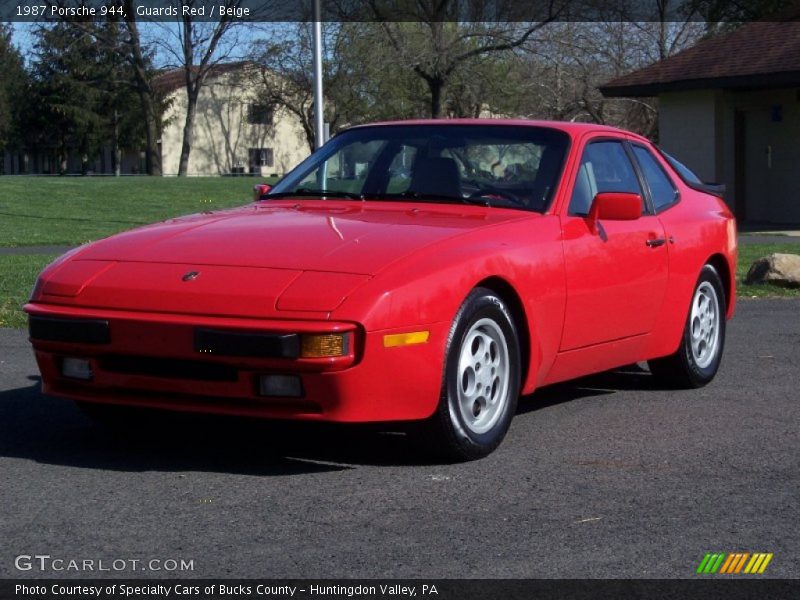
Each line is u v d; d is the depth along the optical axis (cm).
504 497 440
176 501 429
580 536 394
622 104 4628
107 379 464
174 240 500
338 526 400
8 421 568
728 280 712
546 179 564
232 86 6581
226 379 443
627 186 624
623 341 595
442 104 4197
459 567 361
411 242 478
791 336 872
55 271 491
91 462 487
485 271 483
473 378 487
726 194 2088
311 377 432
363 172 594
